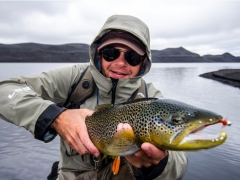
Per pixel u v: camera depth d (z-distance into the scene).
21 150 1.08
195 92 3.48
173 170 0.52
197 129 0.40
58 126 0.46
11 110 0.49
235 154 1.08
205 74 8.30
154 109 0.43
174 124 0.40
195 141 0.37
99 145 0.48
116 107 0.49
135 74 0.61
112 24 0.58
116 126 0.46
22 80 0.56
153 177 0.48
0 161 0.97
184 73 10.00
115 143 0.45
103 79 0.57
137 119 0.44
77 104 0.60
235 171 0.93
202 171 0.93
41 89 0.57
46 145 1.15
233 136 1.30
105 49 0.58
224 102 2.56
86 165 0.59
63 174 0.61
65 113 0.46
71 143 0.45
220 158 1.04
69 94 0.60
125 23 0.58
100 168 0.57
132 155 0.46
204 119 0.38
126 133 0.43
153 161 0.45
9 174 0.87
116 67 0.59
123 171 0.52
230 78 5.70
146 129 0.42
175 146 0.39
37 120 0.46
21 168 0.92
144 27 0.61
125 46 0.58
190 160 1.03
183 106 0.41
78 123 0.45
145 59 0.64
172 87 4.17
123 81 0.57
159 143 0.41
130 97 0.60
